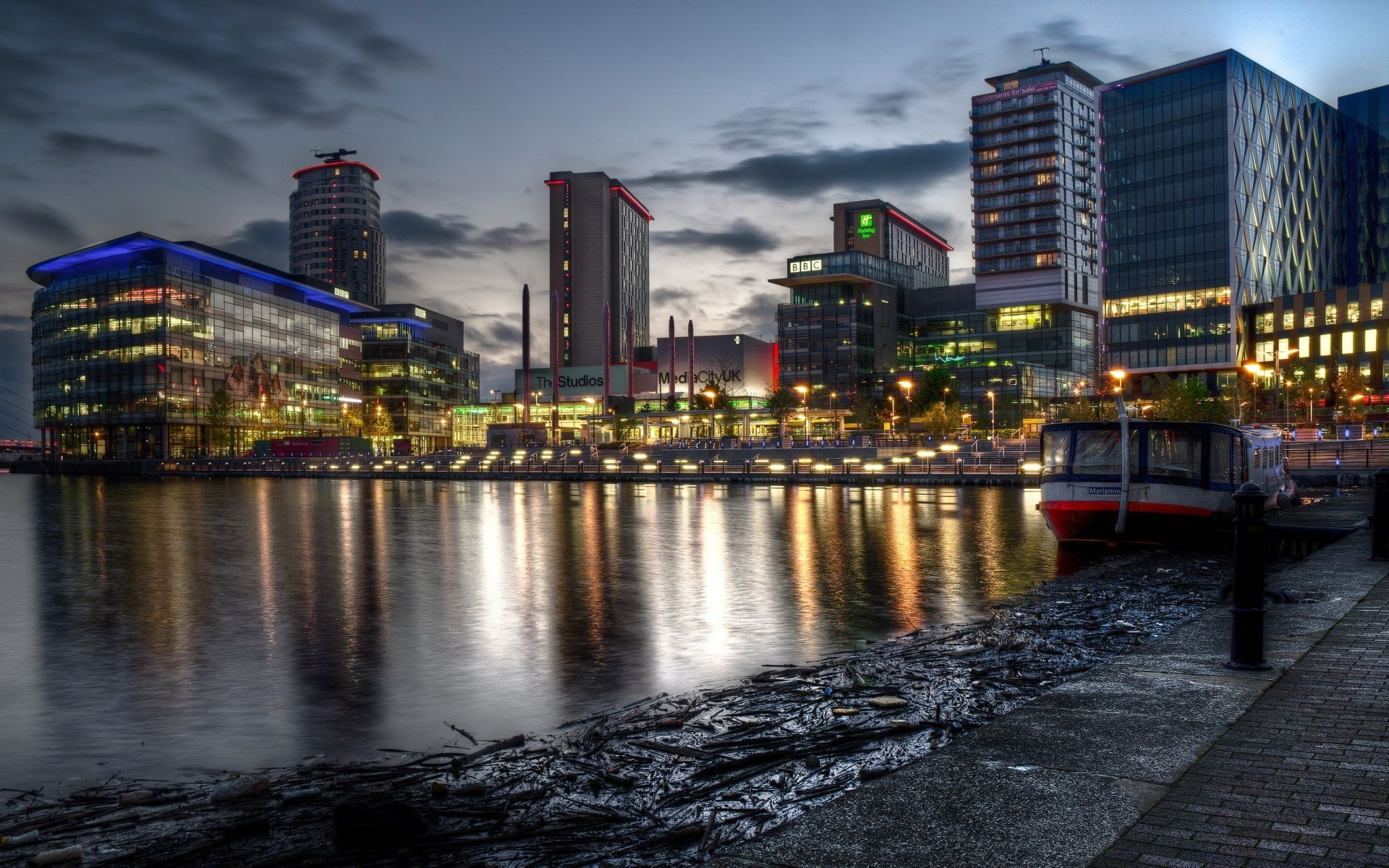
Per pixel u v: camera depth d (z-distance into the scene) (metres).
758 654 16.30
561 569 29.86
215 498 82.38
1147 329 162.62
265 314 188.88
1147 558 26.94
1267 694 7.74
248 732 12.55
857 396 188.50
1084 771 5.82
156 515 60.56
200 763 11.21
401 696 14.23
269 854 7.53
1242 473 29.59
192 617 22.28
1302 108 174.50
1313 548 24.41
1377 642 9.73
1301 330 151.62
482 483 101.88
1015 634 15.62
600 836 7.28
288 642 18.98
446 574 29.20
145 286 165.75
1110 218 167.38
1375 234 182.25
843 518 48.81
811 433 171.00
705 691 13.31
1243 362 155.12
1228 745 6.32
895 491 72.88
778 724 10.68
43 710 13.95
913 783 5.64
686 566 30.06
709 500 66.94
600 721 11.59
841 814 5.16
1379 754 6.10
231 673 16.28
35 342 188.75
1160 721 6.94
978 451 109.88
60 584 28.59
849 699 11.68
